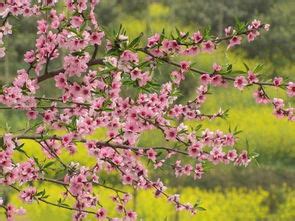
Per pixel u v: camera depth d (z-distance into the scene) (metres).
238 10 43.09
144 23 45.44
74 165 5.79
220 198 23.69
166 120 5.62
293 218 23.22
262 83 5.07
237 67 40.50
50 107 5.44
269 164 29.78
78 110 5.49
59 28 5.06
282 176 26.53
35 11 5.06
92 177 5.78
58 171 5.76
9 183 5.41
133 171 5.85
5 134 5.02
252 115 33.88
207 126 31.48
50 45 5.14
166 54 4.99
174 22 45.44
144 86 5.03
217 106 35.41
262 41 42.12
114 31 4.81
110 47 4.87
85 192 5.83
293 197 24.62
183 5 45.84
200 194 23.58
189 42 4.98
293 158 29.94
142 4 46.69
